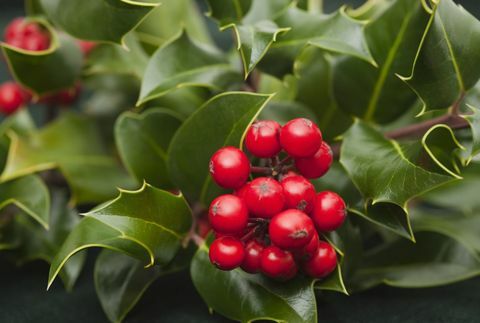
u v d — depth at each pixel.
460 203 0.39
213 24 0.62
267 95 0.31
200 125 0.31
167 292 0.35
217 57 0.34
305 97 0.36
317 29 0.32
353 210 0.31
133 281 0.33
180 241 0.31
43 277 0.36
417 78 0.31
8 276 0.37
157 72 0.33
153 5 0.31
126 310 0.33
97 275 0.33
